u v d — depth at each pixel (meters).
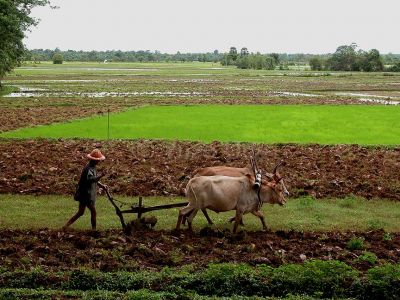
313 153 25.75
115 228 14.50
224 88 70.69
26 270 11.18
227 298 9.99
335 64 152.12
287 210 16.58
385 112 43.06
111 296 9.99
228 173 14.70
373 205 17.31
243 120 37.66
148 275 10.80
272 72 133.75
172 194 18.09
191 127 34.03
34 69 132.50
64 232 13.85
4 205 16.67
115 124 35.03
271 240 13.49
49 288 10.56
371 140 30.03
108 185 19.09
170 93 61.56
